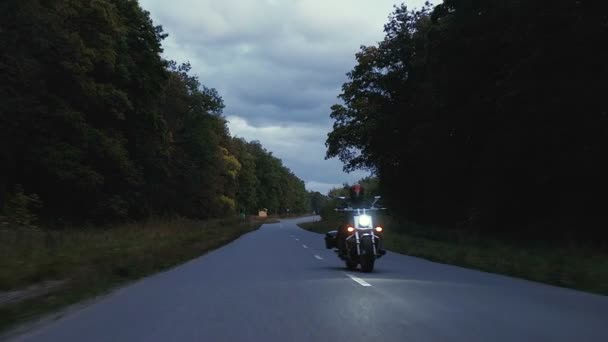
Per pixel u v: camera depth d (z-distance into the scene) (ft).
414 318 27.27
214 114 260.01
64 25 117.39
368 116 170.30
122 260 53.83
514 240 96.73
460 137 119.34
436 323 26.07
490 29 97.50
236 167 319.47
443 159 127.24
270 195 565.94
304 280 43.42
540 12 78.48
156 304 32.65
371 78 167.22
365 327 25.23
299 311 29.43
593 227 88.28
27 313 29.37
